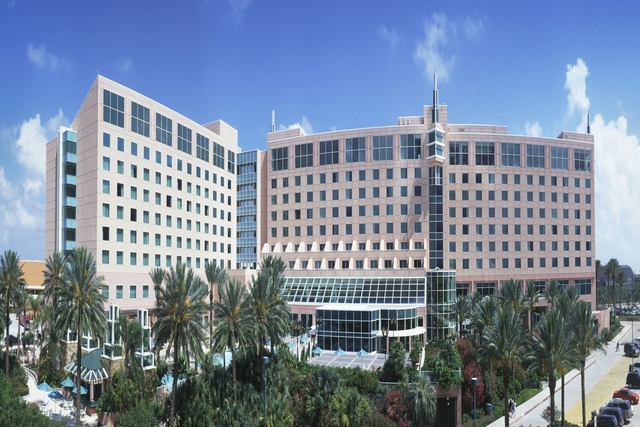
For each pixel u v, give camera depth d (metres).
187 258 85.75
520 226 93.94
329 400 44.03
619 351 90.56
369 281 83.81
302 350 63.88
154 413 44.19
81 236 70.25
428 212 88.75
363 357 66.75
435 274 79.94
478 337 64.69
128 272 72.19
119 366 54.47
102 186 68.56
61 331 46.81
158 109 79.94
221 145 98.19
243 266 100.62
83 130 71.56
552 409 43.31
